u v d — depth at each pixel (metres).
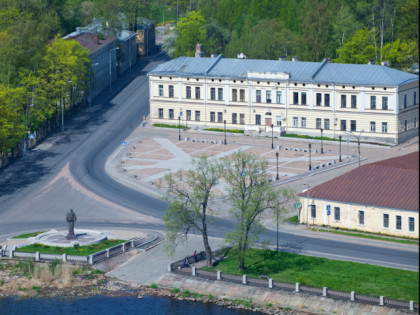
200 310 122.75
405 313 115.38
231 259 137.50
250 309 122.19
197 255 138.12
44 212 164.50
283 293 124.19
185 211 133.38
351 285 124.12
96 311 123.19
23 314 122.75
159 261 139.00
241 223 130.88
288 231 149.38
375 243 141.75
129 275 135.12
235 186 142.75
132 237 149.25
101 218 160.25
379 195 146.50
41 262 139.50
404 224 143.12
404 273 128.00
